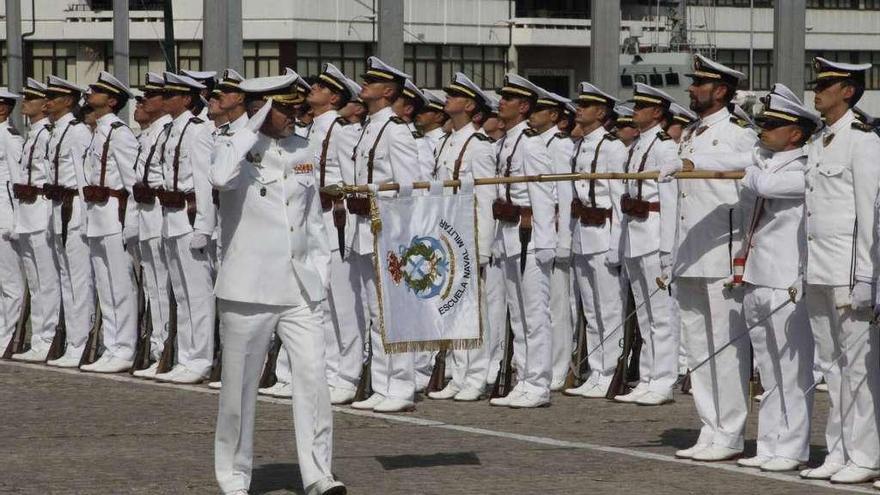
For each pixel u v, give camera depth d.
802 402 13.02
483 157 16.98
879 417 12.50
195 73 20.14
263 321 11.65
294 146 11.91
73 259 19.59
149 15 70.00
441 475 12.61
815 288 12.62
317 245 12.02
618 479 12.48
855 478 12.40
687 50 67.88
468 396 17.11
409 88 17.53
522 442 14.23
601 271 17.62
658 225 16.95
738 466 13.18
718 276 13.42
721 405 13.49
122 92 19.30
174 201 18.06
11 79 37.06
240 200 11.70
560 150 17.05
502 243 16.89
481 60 77.06
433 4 75.19
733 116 13.73
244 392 11.69
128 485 12.12
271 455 13.50
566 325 18.06
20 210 20.09
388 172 16.09
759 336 13.14
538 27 77.50
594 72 26.39
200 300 18.05
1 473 12.57
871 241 12.16
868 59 79.38
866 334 12.38
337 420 15.52
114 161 18.97
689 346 13.74
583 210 17.72
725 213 13.42
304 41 71.19
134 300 19.22
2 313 21.11
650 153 16.89
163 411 15.79
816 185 12.52
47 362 19.81
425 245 12.77
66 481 12.26
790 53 27.36
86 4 71.12
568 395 17.75
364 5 72.44
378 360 16.36
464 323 12.77
